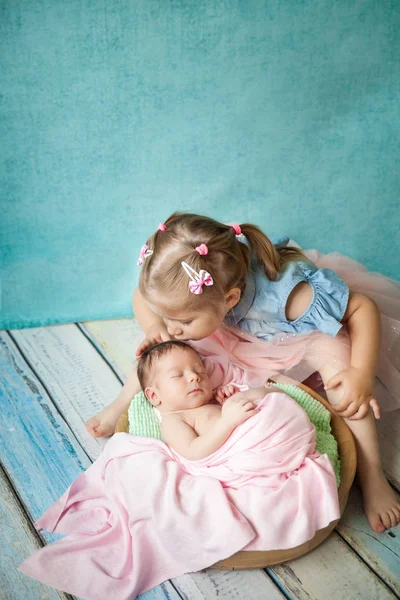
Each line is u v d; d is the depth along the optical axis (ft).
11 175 6.00
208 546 3.81
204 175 6.43
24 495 4.50
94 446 4.99
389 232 6.95
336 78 6.30
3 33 5.54
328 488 3.97
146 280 4.57
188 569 3.88
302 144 6.49
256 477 4.06
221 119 6.25
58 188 6.14
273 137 6.41
